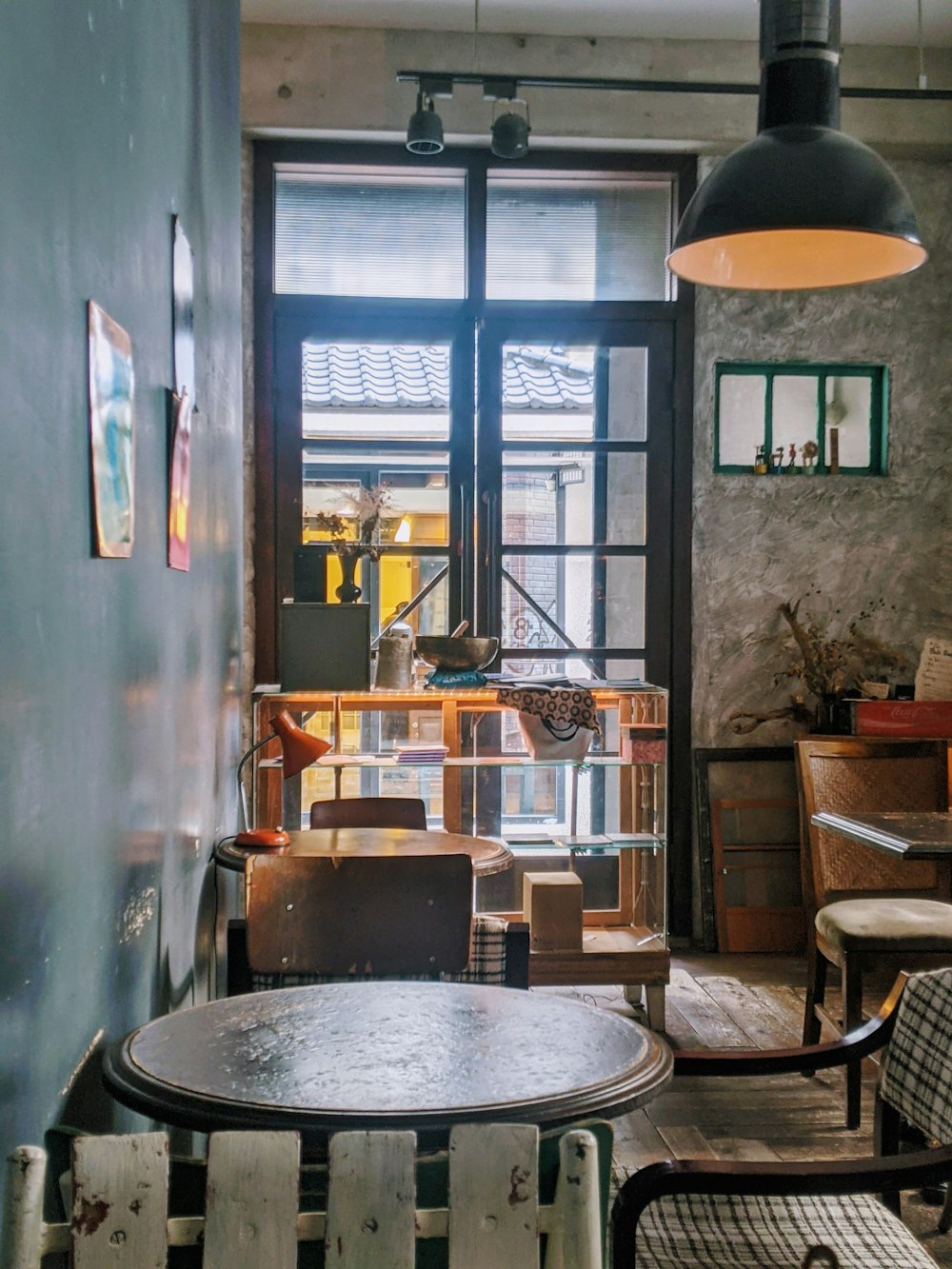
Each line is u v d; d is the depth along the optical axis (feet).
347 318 18.01
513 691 14.69
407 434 18.12
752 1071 7.41
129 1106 5.22
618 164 18.24
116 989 6.33
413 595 18.15
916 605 18.92
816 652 18.21
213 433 11.16
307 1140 4.86
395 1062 5.66
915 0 16.40
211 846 10.81
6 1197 3.68
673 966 17.31
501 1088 5.29
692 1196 6.81
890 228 8.51
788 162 8.64
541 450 18.26
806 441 18.86
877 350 18.75
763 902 18.22
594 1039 6.12
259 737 14.89
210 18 10.80
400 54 17.39
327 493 18.03
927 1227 9.82
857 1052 7.52
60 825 5.10
